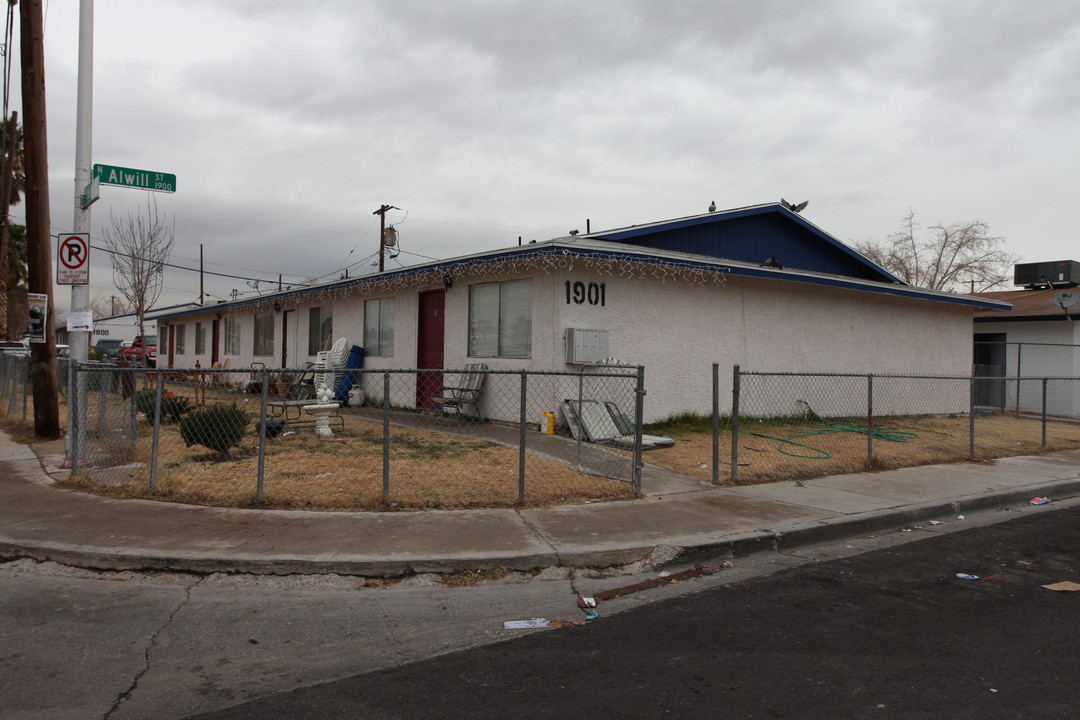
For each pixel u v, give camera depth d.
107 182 8.69
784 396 14.36
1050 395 19.00
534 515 6.59
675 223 13.38
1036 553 6.21
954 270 34.84
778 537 6.24
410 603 4.81
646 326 12.29
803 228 15.76
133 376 8.66
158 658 3.89
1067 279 23.12
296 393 14.26
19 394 15.05
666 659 3.94
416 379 14.68
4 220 21.91
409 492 7.20
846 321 15.50
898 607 4.80
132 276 25.20
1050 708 3.36
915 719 3.25
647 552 5.70
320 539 5.68
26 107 10.68
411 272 13.61
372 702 3.42
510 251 11.16
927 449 11.49
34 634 4.18
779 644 4.15
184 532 5.81
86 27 8.62
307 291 18.08
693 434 11.90
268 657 3.94
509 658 3.95
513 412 12.12
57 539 5.58
